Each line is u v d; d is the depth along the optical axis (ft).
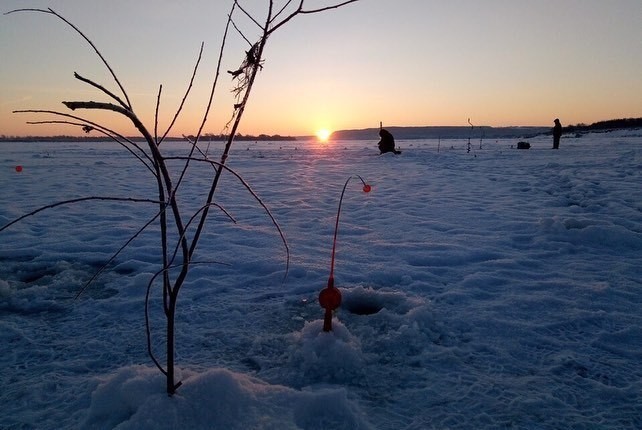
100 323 10.10
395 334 9.03
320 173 45.11
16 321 10.27
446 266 14.21
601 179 32.65
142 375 6.60
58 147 168.55
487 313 10.36
